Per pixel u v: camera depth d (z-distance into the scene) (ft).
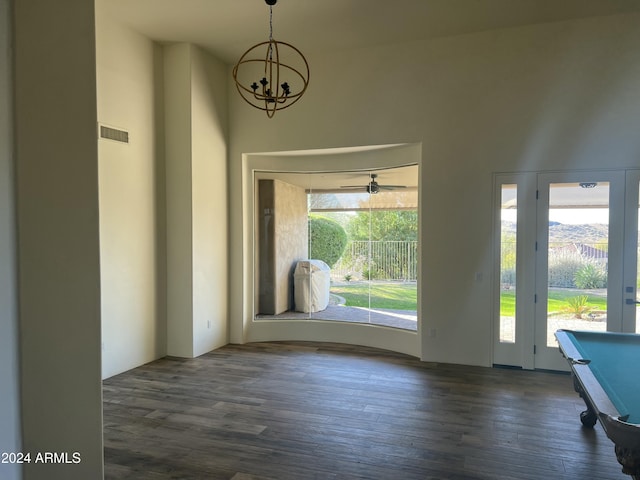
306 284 21.50
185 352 18.48
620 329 15.58
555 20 15.90
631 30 15.28
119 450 10.36
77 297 5.79
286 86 13.08
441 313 17.61
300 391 14.34
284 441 10.80
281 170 21.29
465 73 17.11
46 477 5.32
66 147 5.63
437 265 17.62
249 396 13.89
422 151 17.72
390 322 19.75
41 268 5.28
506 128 16.66
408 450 10.33
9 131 4.93
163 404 13.24
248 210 21.11
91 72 6.01
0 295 5.00
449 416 12.30
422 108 17.70
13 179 4.94
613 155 15.51
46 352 5.34
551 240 16.31
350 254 20.71
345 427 11.60
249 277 21.22
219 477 9.16
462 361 17.38
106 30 15.71
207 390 14.46
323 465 9.64
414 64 17.79
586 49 15.71
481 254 17.06
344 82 18.80
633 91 15.28
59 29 5.53
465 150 17.17
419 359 18.08
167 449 10.40
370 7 15.12
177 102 18.31
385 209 19.74
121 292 16.43
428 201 17.67
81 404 5.86
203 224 18.94
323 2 14.83
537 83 16.26
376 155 19.72
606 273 15.71
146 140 17.58
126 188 16.63
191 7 15.20
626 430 5.78
